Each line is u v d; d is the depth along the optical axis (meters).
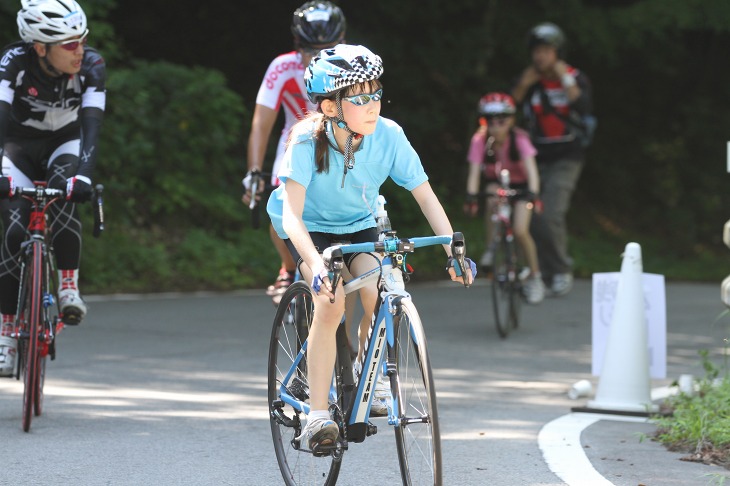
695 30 67.44
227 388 21.00
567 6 61.25
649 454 15.94
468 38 58.78
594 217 67.38
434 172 61.34
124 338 26.89
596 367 21.06
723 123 69.81
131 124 43.97
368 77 12.38
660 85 70.62
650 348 20.19
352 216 13.77
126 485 13.91
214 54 56.62
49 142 19.00
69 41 17.56
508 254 29.95
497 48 61.94
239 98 46.81
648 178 69.69
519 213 32.06
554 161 38.56
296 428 13.84
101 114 18.27
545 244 39.22
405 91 58.44
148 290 38.19
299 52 20.86
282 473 14.14
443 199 58.19
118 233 41.34
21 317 17.33
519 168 31.91
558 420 18.58
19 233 17.66
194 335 27.77
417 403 11.88
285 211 12.87
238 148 51.94
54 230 18.11
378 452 15.91
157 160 44.88
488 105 31.62
